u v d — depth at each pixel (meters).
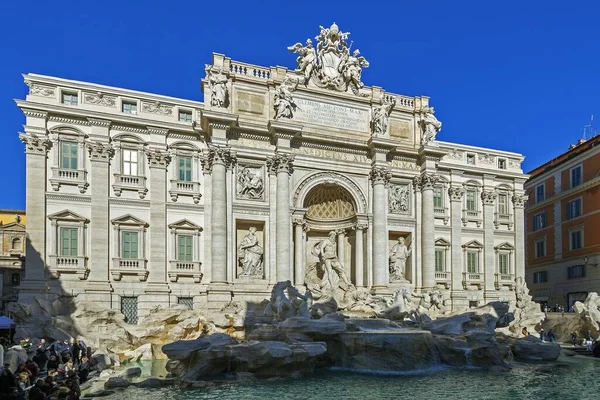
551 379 27.14
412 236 49.25
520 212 55.81
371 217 47.12
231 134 42.81
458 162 53.84
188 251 40.91
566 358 35.91
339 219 48.62
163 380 24.80
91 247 37.75
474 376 27.86
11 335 38.22
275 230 43.03
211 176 41.84
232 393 22.88
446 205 52.50
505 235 54.91
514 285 54.06
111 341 33.38
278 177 43.28
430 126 49.94
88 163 38.62
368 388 24.27
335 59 48.34
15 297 61.09
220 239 40.41
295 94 45.84
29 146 36.47
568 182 59.81
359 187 47.19
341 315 33.88
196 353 27.22
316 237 49.09
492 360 30.91
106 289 37.38
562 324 46.53
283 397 22.16
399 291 40.28
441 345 31.44
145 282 39.16
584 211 56.38
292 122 44.06
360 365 29.36
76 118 38.41
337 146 46.88
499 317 37.56
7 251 63.22
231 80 43.53
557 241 61.28
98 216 38.19
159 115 41.44
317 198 48.47
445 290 50.34
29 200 36.22
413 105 51.59
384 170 47.41
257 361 26.45
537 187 66.75
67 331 32.94
